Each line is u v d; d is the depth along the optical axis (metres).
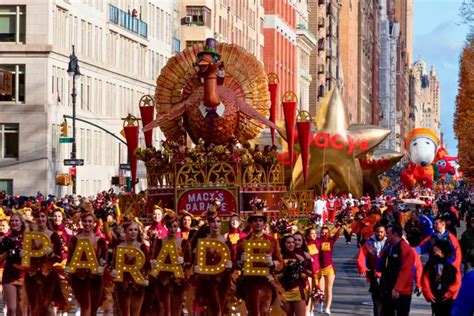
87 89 86.00
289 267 25.48
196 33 111.62
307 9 184.50
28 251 25.94
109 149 91.06
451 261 26.50
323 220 72.06
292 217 39.50
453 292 25.09
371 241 27.02
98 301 25.89
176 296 26.14
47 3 77.88
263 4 142.75
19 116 77.94
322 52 196.38
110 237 28.20
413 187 104.81
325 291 33.12
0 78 75.56
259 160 38.34
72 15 83.06
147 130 38.44
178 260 25.78
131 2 97.31
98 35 88.81
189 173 37.53
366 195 74.50
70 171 73.69
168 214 26.02
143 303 26.12
